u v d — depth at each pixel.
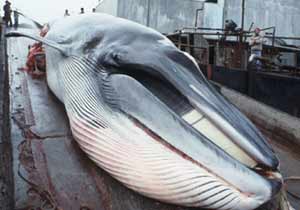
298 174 4.93
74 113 3.05
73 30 3.54
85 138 2.91
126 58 2.88
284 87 8.59
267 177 2.46
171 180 2.43
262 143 2.58
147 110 2.56
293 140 6.01
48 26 5.45
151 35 3.19
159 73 2.80
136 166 2.54
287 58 13.11
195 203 2.46
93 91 2.91
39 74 5.70
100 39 3.18
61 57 3.49
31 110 4.25
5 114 4.25
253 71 8.98
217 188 2.34
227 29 12.77
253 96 8.92
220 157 2.38
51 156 3.28
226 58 11.80
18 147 3.40
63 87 3.43
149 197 2.67
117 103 2.68
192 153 2.40
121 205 2.70
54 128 3.84
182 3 17.17
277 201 2.85
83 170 3.10
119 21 3.44
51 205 2.68
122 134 2.61
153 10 17.05
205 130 2.58
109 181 2.92
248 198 2.36
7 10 14.39
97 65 3.00
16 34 3.55
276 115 6.64
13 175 2.98
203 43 12.03
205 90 2.76
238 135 2.52
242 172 2.36
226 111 2.65
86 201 2.75
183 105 2.70
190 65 2.95
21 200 2.71
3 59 6.36
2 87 5.43
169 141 2.46
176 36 13.14
